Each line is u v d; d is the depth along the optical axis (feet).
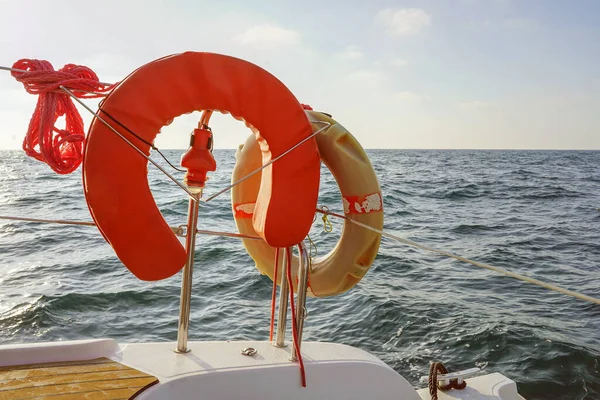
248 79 7.57
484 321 24.97
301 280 8.29
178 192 75.61
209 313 24.94
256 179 9.89
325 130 9.36
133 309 25.02
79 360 7.68
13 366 7.39
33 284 28.71
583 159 294.87
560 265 38.73
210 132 7.93
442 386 9.57
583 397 19.17
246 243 10.12
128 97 7.11
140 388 7.02
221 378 7.55
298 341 8.16
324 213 9.55
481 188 102.32
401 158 293.43
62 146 8.39
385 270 34.45
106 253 36.01
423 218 61.26
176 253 7.63
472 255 41.42
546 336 23.41
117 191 7.16
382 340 22.99
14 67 7.64
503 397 9.58
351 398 8.18
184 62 7.34
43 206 63.67
